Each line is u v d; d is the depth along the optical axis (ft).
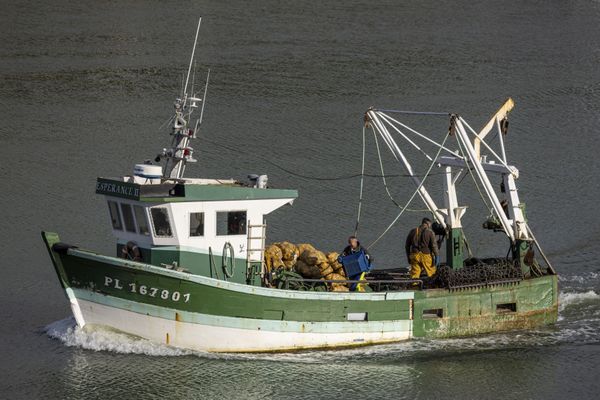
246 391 335.26
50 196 570.87
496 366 362.94
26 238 503.20
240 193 346.33
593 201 580.71
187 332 341.21
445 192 395.34
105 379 338.95
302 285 363.56
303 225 525.34
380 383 345.10
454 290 377.71
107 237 505.66
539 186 608.19
